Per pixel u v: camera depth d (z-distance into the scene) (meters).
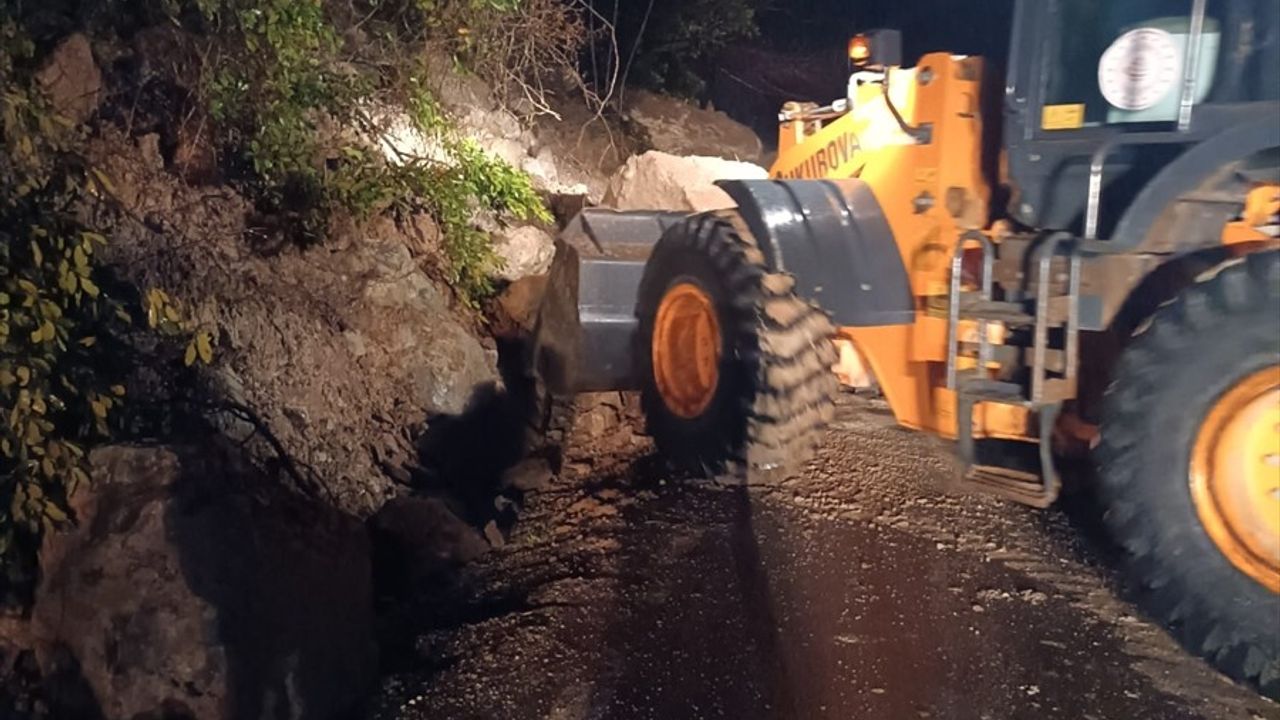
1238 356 3.83
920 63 5.52
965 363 4.95
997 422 4.97
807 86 17.95
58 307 4.47
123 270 5.73
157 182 6.49
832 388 5.69
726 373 5.73
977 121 5.38
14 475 4.34
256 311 6.29
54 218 4.49
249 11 6.33
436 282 8.00
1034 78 4.90
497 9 8.95
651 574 5.18
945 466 6.11
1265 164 4.20
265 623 4.27
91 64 6.16
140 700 4.02
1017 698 4.07
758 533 5.40
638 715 4.09
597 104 13.22
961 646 4.43
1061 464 4.81
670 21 14.70
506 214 8.84
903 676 4.23
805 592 4.88
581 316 6.58
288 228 7.01
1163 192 4.27
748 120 16.98
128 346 5.45
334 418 6.31
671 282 6.19
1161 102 4.52
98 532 4.32
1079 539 5.34
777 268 5.64
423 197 8.12
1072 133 4.80
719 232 5.87
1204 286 3.93
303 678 4.29
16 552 4.63
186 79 6.93
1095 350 4.68
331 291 6.93
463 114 9.79
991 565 5.10
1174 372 3.94
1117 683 4.16
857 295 5.57
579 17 11.72
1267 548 3.84
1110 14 4.65
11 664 4.47
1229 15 4.28
